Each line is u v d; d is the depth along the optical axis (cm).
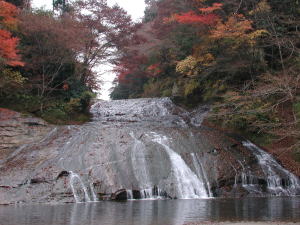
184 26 2400
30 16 1961
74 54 2144
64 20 2123
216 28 2097
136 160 1491
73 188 1300
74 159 1448
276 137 1953
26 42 1992
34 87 2069
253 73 2206
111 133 1647
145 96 3666
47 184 1303
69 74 2189
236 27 1975
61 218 901
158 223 828
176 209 1058
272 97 1995
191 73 2417
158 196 1403
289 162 1805
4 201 1210
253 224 809
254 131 2053
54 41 1948
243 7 2239
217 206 1127
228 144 1775
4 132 1692
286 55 2219
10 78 1819
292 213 978
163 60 2959
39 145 1648
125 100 2836
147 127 1798
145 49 2894
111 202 1252
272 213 978
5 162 1525
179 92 2681
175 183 1440
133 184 1391
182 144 1652
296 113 1942
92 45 2322
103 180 1359
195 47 2331
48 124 1830
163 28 2530
